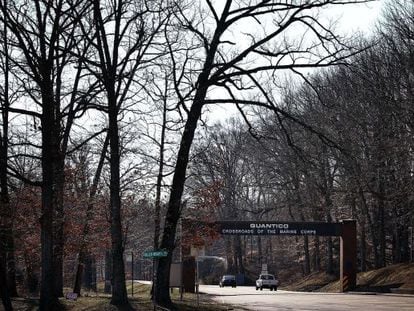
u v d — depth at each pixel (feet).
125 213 98.27
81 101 87.61
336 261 242.17
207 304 96.78
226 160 229.45
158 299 81.87
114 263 75.72
